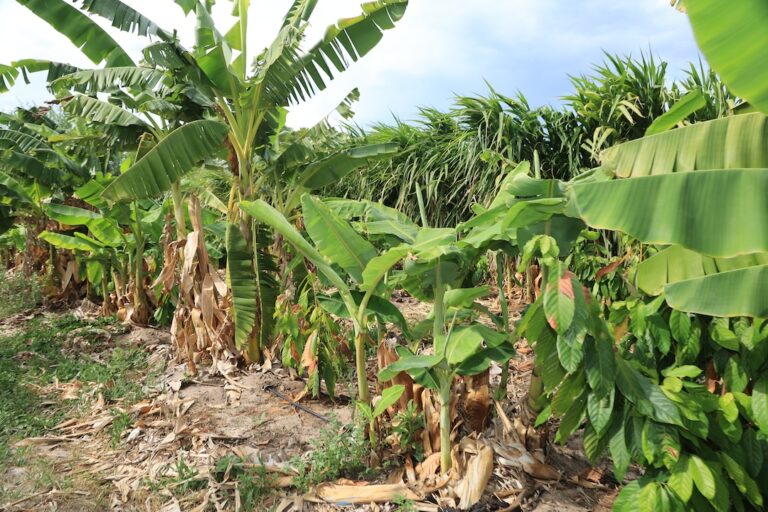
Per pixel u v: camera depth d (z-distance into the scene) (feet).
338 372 14.12
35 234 27.94
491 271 25.40
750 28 5.38
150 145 17.51
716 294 7.29
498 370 15.05
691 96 8.17
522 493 9.22
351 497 9.59
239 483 10.12
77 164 24.21
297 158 17.54
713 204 6.31
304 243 10.90
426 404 10.40
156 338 21.03
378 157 18.69
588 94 23.34
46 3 16.56
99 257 23.70
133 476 10.83
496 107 26.53
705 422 7.41
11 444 12.44
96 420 13.55
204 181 24.44
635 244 12.12
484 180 24.62
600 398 7.54
